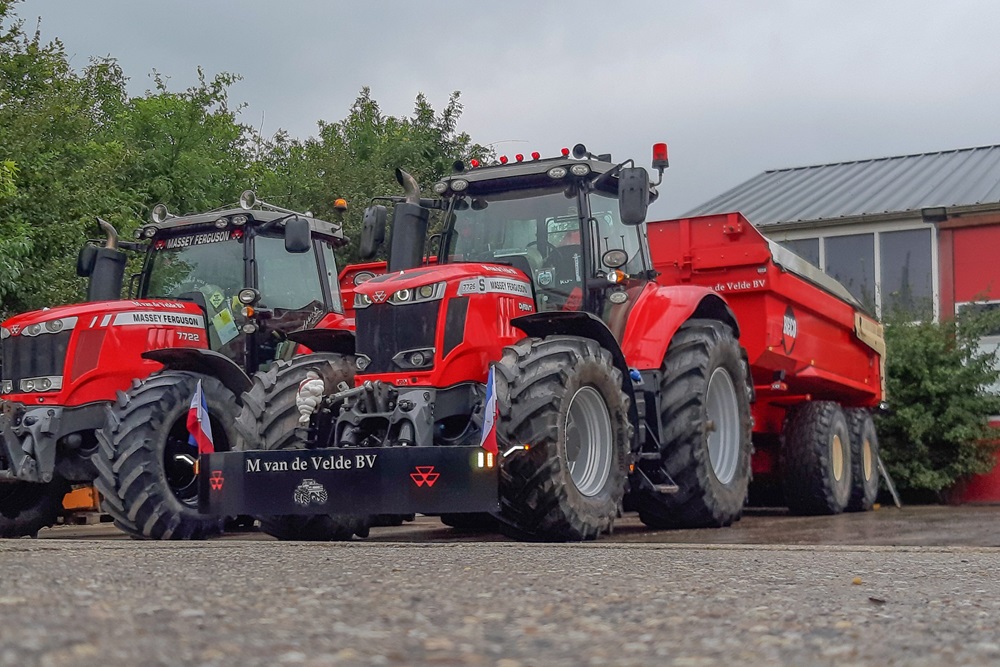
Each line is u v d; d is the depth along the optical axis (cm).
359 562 419
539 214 736
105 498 688
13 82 1432
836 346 1131
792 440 1088
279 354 829
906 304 1864
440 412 631
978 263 1839
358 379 654
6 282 1083
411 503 577
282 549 504
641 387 717
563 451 600
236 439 723
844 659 214
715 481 770
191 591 294
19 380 761
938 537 715
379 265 1027
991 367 1512
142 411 695
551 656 203
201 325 818
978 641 242
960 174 2091
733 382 820
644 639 228
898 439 1495
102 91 2191
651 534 723
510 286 682
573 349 627
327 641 210
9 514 808
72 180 1255
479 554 475
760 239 921
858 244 1920
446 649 204
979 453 1491
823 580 379
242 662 185
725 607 290
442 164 2152
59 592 285
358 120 2425
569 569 399
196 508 701
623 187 689
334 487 591
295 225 783
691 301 776
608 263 700
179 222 848
